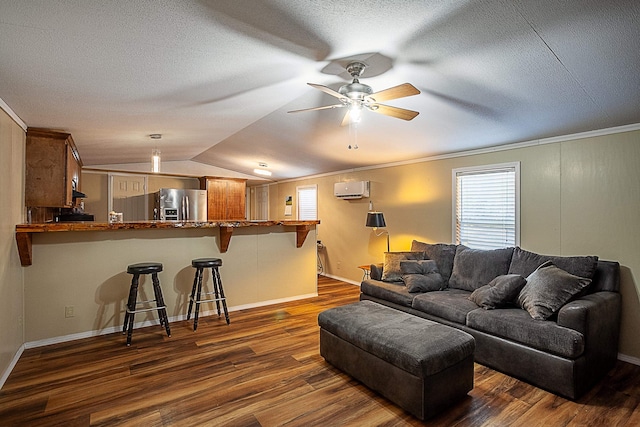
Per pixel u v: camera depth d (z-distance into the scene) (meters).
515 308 3.08
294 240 5.06
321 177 7.21
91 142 4.45
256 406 2.33
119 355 3.11
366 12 1.80
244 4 1.67
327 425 2.13
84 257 3.56
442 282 4.00
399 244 5.42
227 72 2.52
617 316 2.97
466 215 4.50
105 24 1.71
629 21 1.77
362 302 3.33
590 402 2.41
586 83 2.45
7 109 2.71
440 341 2.36
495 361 2.87
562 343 2.46
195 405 2.33
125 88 2.61
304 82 2.96
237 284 4.56
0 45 1.81
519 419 2.21
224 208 7.74
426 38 2.09
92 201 6.81
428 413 2.17
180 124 4.05
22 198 3.27
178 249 4.12
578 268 3.09
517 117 3.19
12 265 2.89
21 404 2.32
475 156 4.36
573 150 3.47
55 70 2.18
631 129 3.09
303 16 1.82
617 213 3.18
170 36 1.90
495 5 1.75
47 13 1.57
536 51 2.13
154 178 7.45
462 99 2.99
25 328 3.26
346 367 2.75
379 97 2.47
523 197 3.87
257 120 4.43
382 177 5.73
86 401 2.37
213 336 3.59
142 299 3.87
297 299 5.09
